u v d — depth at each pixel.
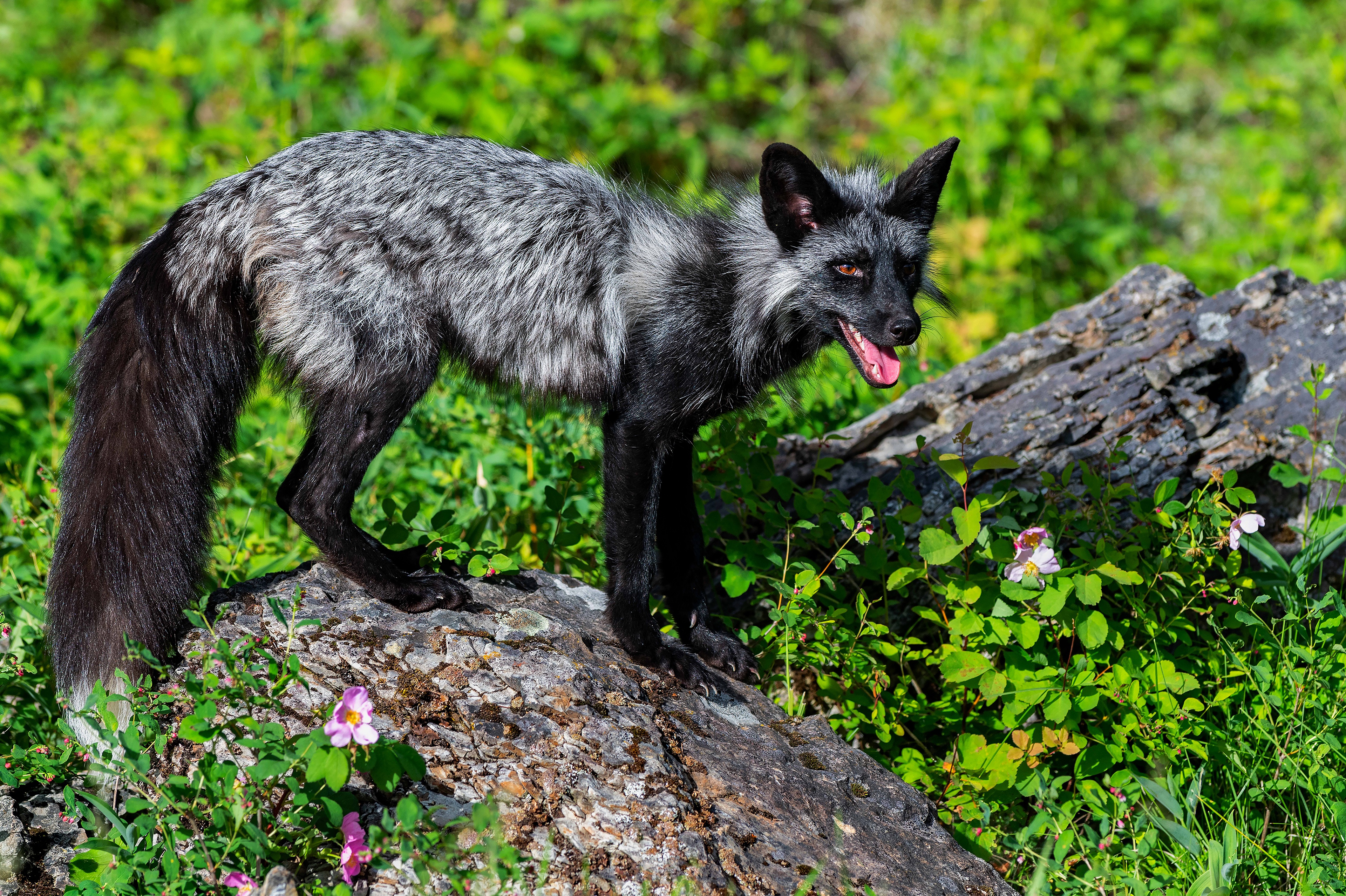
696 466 9.08
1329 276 13.41
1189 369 9.69
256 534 10.02
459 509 9.81
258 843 5.44
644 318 7.89
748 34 19.94
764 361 8.30
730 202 8.65
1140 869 6.87
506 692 6.60
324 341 7.27
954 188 16.11
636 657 7.43
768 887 5.90
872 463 9.48
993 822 7.61
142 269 7.31
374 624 6.98
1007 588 7.31
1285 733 7.38
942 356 13.95
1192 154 18.30
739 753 6.80
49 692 7.82
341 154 7.52
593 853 5.83
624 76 18.67
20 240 13.88
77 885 5.73
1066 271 16.36
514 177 7.84
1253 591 8.52
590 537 9.42
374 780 5.71
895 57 17.61
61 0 19.20
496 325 7.70
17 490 9.66
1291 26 20.03
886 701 8.12
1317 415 8.77
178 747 6.21
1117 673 7.41
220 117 17.31
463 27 18.28
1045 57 18.75
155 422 7.11
